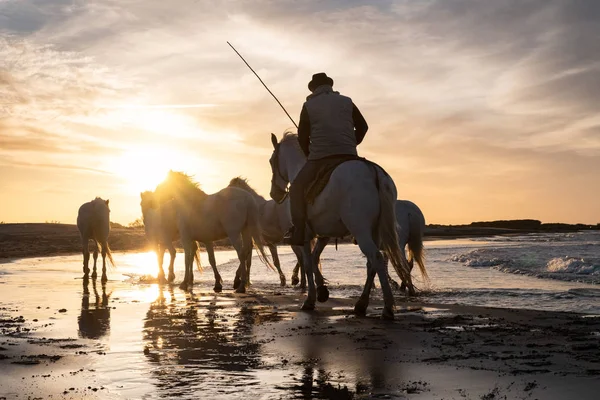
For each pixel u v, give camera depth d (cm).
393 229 791
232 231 1286
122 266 2331
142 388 446
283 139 1045
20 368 519
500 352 569
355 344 621
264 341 648
